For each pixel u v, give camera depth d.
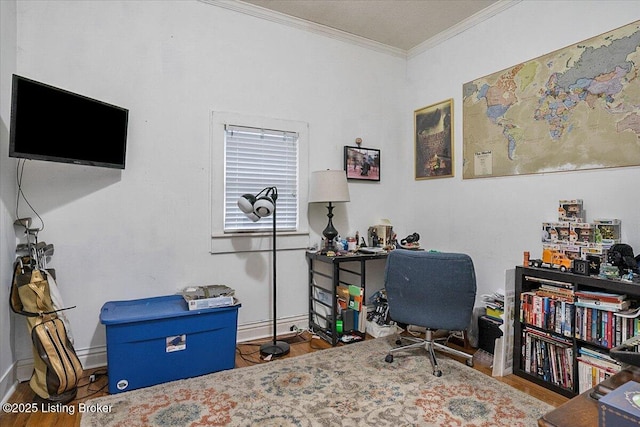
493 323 2.64
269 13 3.10
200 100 2.83
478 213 3.14
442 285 2.24
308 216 3.32
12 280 2.11
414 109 3.84
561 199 2.53
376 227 3.60
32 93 1.91
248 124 3.02
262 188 3.10
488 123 3.06
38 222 2.31
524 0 2.78
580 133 2.43
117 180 2.54
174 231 2.73
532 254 2.71
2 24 2.05
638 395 0.73
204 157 2.84
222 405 1.97
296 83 3.27
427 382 2.24
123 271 2.56
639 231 2.14
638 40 2.15
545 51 2.64
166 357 2.26
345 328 3.05
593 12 2.37
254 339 3.04
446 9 3.07
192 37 2.81
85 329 2.46
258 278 3.08
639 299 1.99
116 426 1.78
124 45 2.56
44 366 1.97
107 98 2.51
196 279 2.82
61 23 2.38
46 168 2.33
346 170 3.52
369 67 3.69
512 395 2.09
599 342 1.98
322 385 2.19
